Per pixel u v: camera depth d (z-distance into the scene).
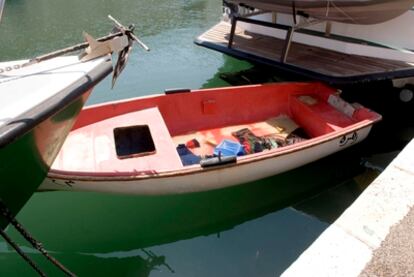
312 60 7.32
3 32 12.01
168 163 4.52
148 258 4.55
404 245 2.76
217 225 5.03
